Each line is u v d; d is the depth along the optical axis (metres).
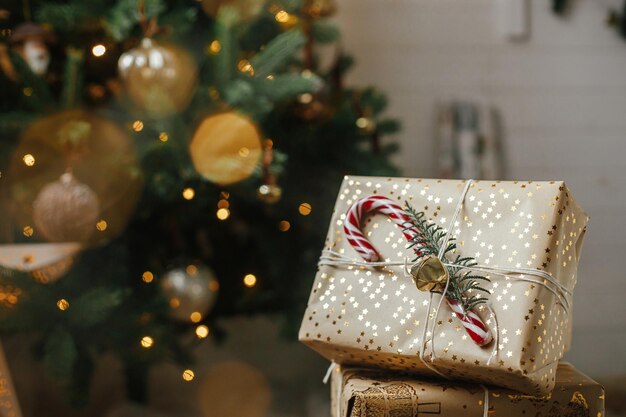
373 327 0.98
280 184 1.58
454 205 0.99
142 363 1.47
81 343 1.41
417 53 1.96
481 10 1.96
